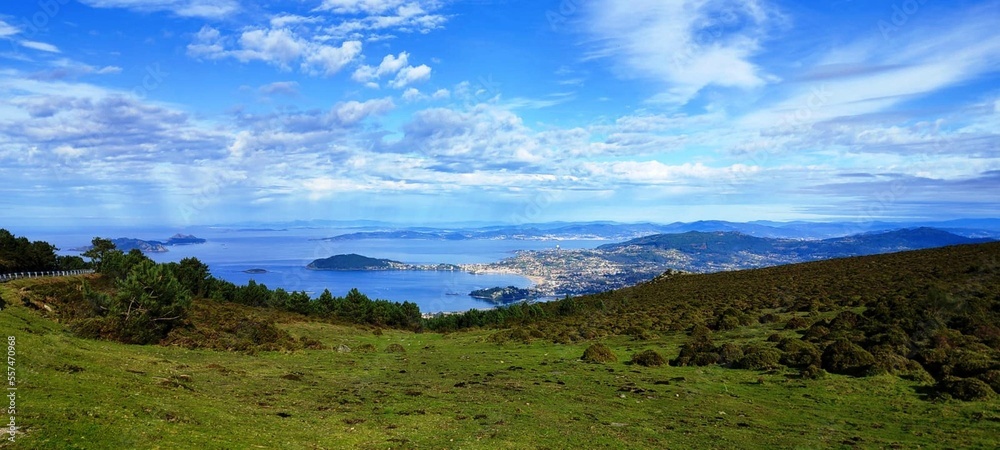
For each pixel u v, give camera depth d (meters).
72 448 12.19
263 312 69.31
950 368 27.97
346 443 16.89
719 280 100.06
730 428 20.62
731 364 34.94
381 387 27.73
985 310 40.62
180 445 13.71
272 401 22.39
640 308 75.25
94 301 44.69
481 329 74.88
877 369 29.17
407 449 16.56
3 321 29.95
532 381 30.66
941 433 19.72
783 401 25.52
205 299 68.88
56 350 23.92
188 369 28.50
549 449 17.14
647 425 20.88
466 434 18.59
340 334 60.97
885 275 70.75
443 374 33.22
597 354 39.00
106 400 16.64
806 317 50.50
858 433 19.98
